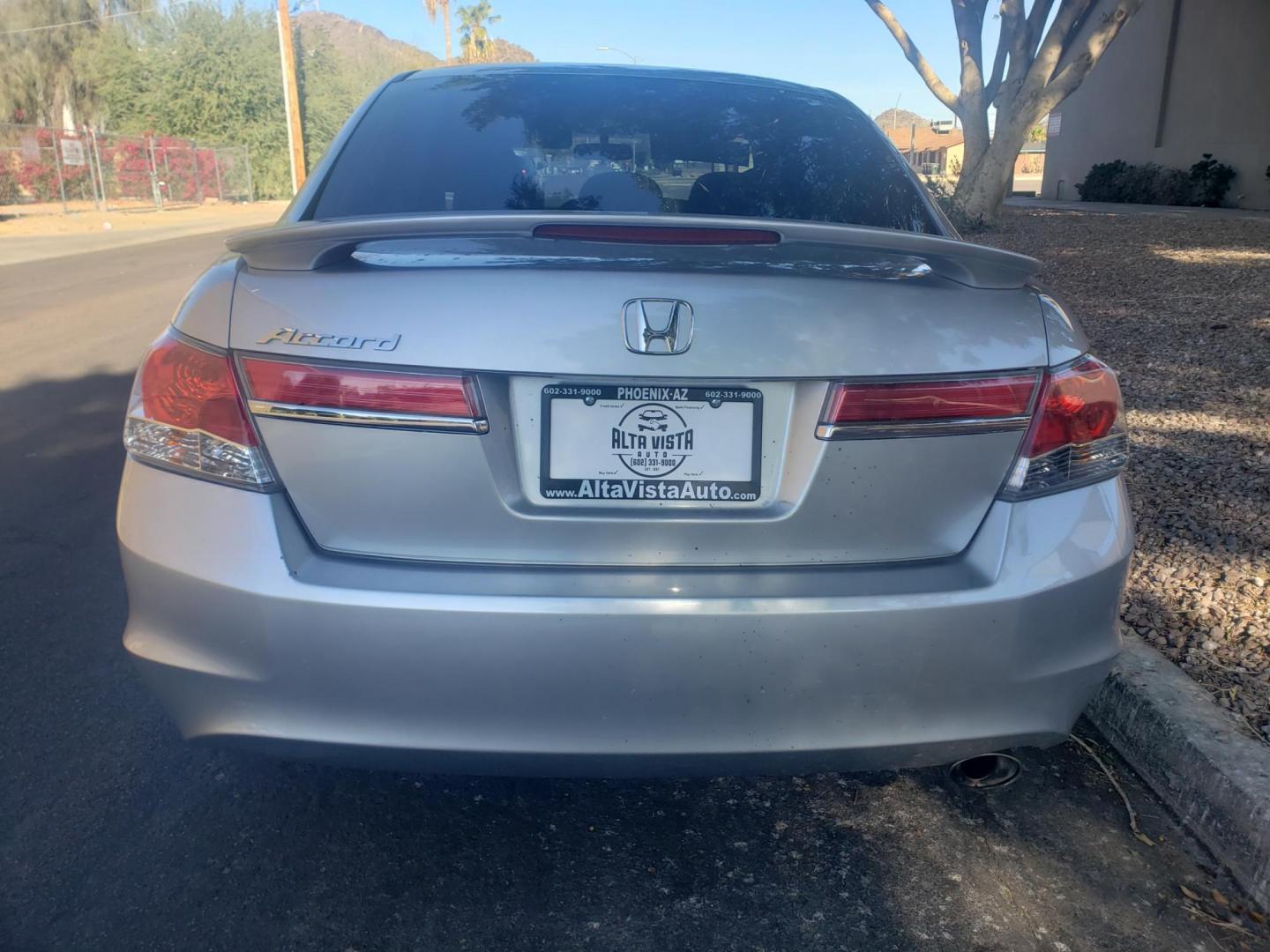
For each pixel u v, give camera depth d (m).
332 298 1.82
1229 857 2.23
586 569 1.84
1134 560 3.64
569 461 1.84
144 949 1.95
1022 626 1.88
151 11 38.06
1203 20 22.98
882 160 2.86
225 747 1.94
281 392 1.81
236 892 2.11
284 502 1.84
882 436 1.86
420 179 2.62
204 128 38.12
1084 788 2.53
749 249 1.95
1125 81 25.95
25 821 2.32
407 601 1.77
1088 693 2.02
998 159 15.82
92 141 29.55
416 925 2.03
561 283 1.81
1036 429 1.92
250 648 1.82
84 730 2.71
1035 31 15.76
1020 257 1.89
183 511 1.86
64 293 12.24
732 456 1.86
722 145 2.77
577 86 2.99
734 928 2.04
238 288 1.88
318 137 41.12
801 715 1.85
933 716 1.90
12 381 7.11
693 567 1.86
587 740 1.83
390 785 2.50
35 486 4.74
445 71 3.14
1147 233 15.11
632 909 2.08
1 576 3.69
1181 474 4.52
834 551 1.88
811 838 2.32
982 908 2.10
